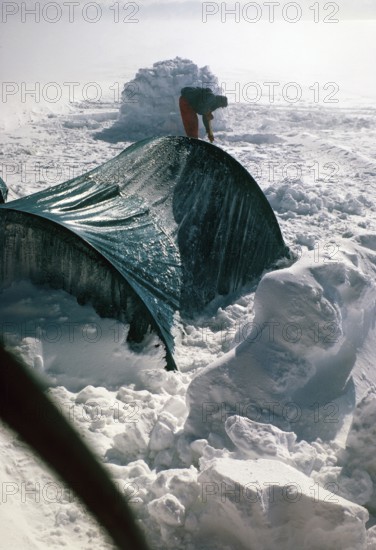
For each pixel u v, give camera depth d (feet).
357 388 14.93
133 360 16.34
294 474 11.23
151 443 13.14
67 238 17.28
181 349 17.31
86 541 11.00
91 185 20.18
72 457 12.82
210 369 13.85
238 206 20.67
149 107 47.34
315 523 10.62
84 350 16.24
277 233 21.84
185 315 18.40
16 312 17.13
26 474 12.24
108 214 19.01
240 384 13.69
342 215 28.68
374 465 12.32
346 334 15.43
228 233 20.43
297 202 29.55
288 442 12.62
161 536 11.13
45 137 45.16
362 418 12.52
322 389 14.43
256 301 14.66
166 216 19.70
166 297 17.98
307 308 14.25
